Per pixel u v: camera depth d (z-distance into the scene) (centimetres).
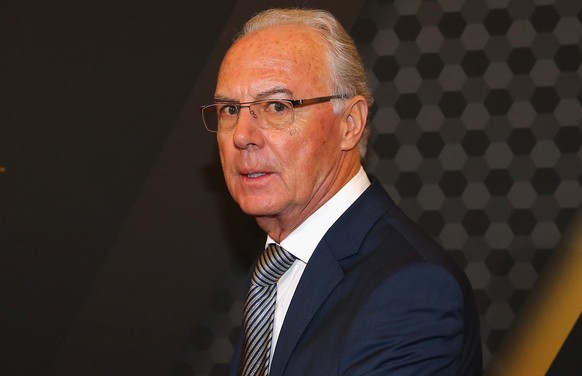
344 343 88
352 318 90
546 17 180
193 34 194
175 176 195
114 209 196
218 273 194
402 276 89
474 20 183
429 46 186
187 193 194
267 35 104
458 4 184
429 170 185
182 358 195
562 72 179
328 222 105
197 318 194
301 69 101
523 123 180
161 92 195
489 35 183
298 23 106
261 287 108
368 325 87
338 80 104
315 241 105
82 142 198
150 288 196
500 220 181
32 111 198
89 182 197
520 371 177
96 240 197
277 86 100
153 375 195
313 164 102
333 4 189
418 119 186
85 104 197
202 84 193
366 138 113
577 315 175
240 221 193
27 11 199
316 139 102
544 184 179
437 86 185
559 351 175
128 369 196
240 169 103
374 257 96
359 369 86
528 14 181
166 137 195
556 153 179
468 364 98
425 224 185
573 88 178
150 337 196
